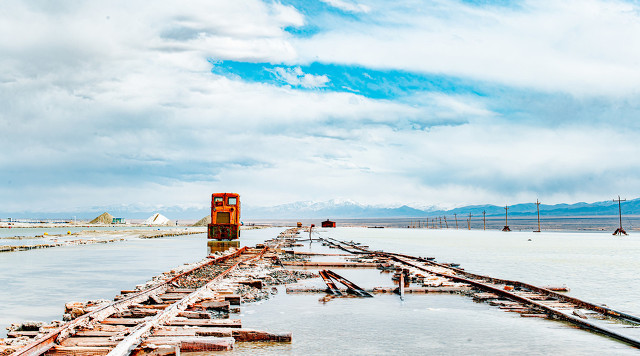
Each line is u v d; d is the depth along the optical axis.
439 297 15.80
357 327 11.26
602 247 48.91
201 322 10.60
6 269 22.86
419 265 25.67
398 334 10.60
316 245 50.53
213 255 29.09
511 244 55.38
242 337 9.80
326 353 9.06
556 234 107.56
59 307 13.38
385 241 63.06
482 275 20.86
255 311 13.17
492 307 13.92
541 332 10.85
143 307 12.36
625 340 9.95
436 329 11.12
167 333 9.64
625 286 18.70
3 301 14.30
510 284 18.02
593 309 13.09
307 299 15.28
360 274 23.23
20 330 9.90
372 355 8.96
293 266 26.78
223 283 17.28
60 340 8.74
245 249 38.66
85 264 25.55
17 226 110.56
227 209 48.72
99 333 9.34
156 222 155.00
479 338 10.27
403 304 14.43
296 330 10.92
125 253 33.59
